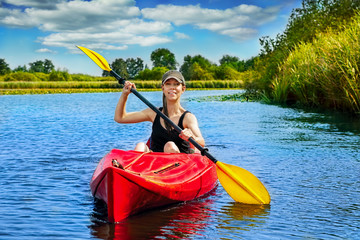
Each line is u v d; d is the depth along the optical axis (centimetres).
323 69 1392
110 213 336
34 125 1061
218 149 711
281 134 898
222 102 2077
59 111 1512
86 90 4238
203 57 9794
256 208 388
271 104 1873
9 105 1845
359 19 1408
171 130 471
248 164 584
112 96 2931
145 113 496
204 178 435
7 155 640
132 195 343
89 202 396
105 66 548
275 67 2172
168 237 308
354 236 315
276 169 550
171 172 407
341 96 1320
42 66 12550
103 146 738
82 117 1284
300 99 1717
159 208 385
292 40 2175
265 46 2391
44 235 310
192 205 397
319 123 1095
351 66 1200
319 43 1664
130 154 425
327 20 2059
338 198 416
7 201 396
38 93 3481
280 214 369
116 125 1072
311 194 432
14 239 302
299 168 556
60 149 701
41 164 573
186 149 480
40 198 408
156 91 4225
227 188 427
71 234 312
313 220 351
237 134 900
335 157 632
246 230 326
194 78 7806
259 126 1045
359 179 493
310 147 725
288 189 452
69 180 483
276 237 312
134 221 345
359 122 1102
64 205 386
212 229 328
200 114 1389
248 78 2608
